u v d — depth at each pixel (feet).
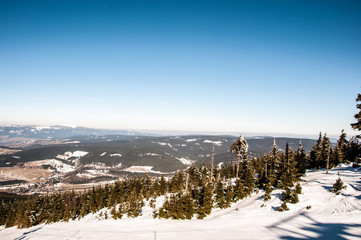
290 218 87.71
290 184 136.77
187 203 118.83
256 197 139.85
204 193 122.72
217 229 81.97
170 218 121.80
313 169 226.58
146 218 134.72
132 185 269.03
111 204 248.11
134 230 95.20
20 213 251.39
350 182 123.65
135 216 156.76
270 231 71.56
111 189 276.82
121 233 90.33
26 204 277.03
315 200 106.52
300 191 120.88
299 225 75.87
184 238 72.23
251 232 72.23
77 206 265.13
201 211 114.73
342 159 211.20
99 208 248.52
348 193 105.40
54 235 101.55
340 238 58.54
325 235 62.13
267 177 168.35
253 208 114.32
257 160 260.42
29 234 118.52
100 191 265.54
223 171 270.67
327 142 225.56
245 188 151.33
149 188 263.29
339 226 69.67
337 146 220.43
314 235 62.95
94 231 102.73
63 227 139.13
